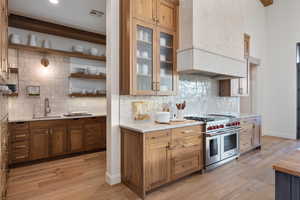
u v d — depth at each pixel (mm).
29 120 3088
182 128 2477
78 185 2383
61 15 3404
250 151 3893
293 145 4352
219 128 2941
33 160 3146
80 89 4156
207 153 2754
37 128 3172
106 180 2475
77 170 2875
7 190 2246
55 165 3096
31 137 3111
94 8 3188
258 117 4043
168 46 2793
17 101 3396
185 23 2697
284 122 5141
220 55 2998
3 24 1601
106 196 2123
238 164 3133
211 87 3930
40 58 3643
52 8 3158
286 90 5105
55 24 3699
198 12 2660
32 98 3549
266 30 5531
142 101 2691
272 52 5391
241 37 3541
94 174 2725
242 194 2168
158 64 2588
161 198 2086
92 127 3832
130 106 2576
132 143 2242
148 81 2539
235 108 4633
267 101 5473
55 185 2381
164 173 2273
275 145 4352
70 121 3537
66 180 2525
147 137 2102
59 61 3875
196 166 2646
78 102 4133
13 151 2943
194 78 3551
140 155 2102
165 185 2385
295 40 4949
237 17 3436
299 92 4949
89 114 4055
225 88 3998
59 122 3404
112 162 2406
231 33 3262
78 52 3924
